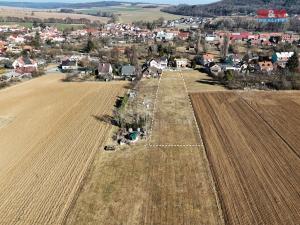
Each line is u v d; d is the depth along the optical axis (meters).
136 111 67.12
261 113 65.56
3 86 87.62
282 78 86.00
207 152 49.12
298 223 33.84
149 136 54.94
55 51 140.50
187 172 43.72
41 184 41.56
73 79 94.88
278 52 122.81
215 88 85.00
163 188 40.16
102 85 88.88
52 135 56.09
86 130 57.97
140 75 98.00
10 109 69.69
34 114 66.50
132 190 39.84
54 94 80.75
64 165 46.09
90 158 47.88
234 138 53.88
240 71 97.38
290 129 57.12
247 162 46.00
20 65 107.75
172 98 76.50
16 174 44.00
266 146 50.78
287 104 70.81
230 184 40.81
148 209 36.38
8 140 54.41
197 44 149.25
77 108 69.88
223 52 131.88
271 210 35.88
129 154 48.91
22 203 37.84
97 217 35.28
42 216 35.59
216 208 36.34
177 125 59.75
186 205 36.97
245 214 35.31
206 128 58.22
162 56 125.62
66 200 38.22
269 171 43.59
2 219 35.25
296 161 46.06
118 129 58.19
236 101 73.62
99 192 39.59
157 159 47.25
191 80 94.62
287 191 39.16
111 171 44.22
